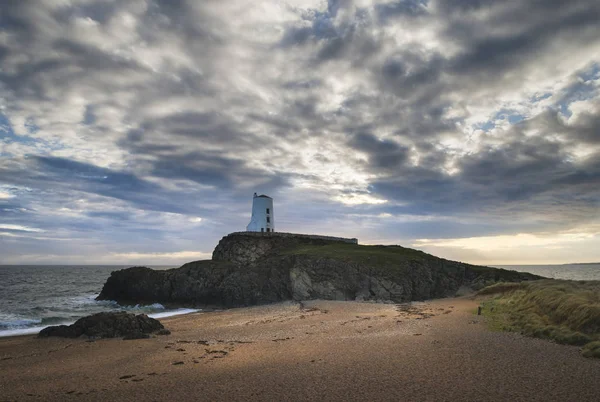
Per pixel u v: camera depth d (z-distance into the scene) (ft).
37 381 64.95
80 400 53.36
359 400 47.73
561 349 68.95
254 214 331.36
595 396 45.42
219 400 50.14
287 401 48.57
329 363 66.33
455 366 60.49
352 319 127.75
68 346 97.04
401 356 68.69
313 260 223.71
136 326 114.11
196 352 83.41
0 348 96.63
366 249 274.16
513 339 79.56
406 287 207.21
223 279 220.84
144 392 55.31
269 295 209.46
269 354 77.00
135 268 248.32
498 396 46.75
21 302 250.98
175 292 224.53
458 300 175.52
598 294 97.45
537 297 110.63
